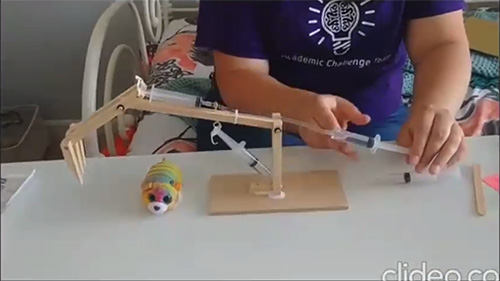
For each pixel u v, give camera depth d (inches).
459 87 31.0
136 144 38.1
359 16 32.5
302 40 32.9
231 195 24.0
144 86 22.6
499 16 48.0
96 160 26.7
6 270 21.1
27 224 23.2
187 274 20.7
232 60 32.6
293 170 25.5
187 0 57.1
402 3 32.7
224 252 21.5
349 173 25.3
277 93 29.4
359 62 34.4
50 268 21.2
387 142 27.8
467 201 23.3
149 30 49.9
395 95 37.0
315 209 23.1
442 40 32.9
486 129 38.7
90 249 21.9
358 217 22.7
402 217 22.6
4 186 25.3
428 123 26.0
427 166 25.0
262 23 32.4
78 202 24.3
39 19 37.3
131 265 21.2
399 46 35.4
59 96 36.8
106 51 44.1
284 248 21.5
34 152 35.5
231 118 23.1
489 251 20.9
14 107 36.8
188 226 22.8
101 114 22.7
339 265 20.7
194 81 43.6
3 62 36.7
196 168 26.0
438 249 21.1
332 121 25.9
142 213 23.5
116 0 42.5
